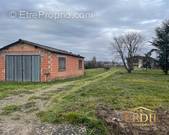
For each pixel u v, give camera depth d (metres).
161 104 13.23
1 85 21.30
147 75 44.56
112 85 22.30
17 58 26.28
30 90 18.02
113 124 9.19
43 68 25.72
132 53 61.78
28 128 8.91
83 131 8.46
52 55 26.48
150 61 68.69
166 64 53.03
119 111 11.23
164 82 27.92
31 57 25.97
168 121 10.01
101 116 10.02
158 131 8.95
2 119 10.10
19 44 26.20
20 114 10.86
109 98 14.45
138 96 15.62
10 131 8.63
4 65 26.56
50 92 17.19
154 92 17.97
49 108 11.80
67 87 20.30
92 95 15.74
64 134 8.28
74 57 35.38
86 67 71.94
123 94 16.34
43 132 8.48
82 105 12.20
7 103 13.16
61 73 29.59
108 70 63.41
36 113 10.92
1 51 26.59
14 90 17.83
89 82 25.58
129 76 39.56
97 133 8.43
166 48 53.47
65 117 9.67
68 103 12.82
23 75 26.17
